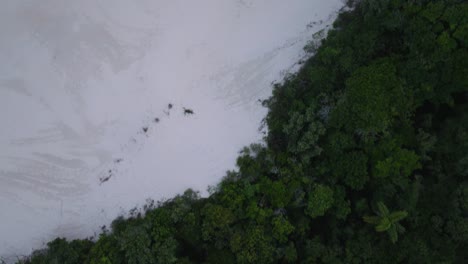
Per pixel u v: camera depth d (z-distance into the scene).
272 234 16.39
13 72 19.45
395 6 15.98
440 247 14.34
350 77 15.60
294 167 16.78
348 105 15.42
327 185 16.36
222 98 19.48
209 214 16.78
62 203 19.39
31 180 19.41
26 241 19.27
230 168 19.05
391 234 14.47
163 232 16.92
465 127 15.30
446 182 15.16
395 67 15.44
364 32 16.44
